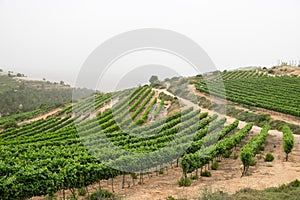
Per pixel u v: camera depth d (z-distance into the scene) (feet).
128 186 48.19
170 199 38.83
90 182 45.50
